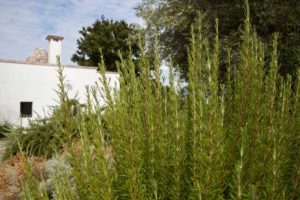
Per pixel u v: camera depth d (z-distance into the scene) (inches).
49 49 865.5
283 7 322.0
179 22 389.7
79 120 59.6
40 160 179.0
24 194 52.0
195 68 60.2
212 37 344.5
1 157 251.4
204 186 46.5
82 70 804.6
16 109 749.3
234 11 350.3
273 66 60.0
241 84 60.6
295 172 51.9
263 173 51.2
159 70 62.2
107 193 47.9
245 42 62.2
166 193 52.5
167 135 55.3
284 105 58.3
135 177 48.8
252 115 57.6
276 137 52.6
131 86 60.1
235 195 47.2
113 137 56.1
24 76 760.3
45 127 239.9
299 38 315.6
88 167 51.9
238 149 52.9
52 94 781.3
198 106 53.7
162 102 62.1
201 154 47.9
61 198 51.7
